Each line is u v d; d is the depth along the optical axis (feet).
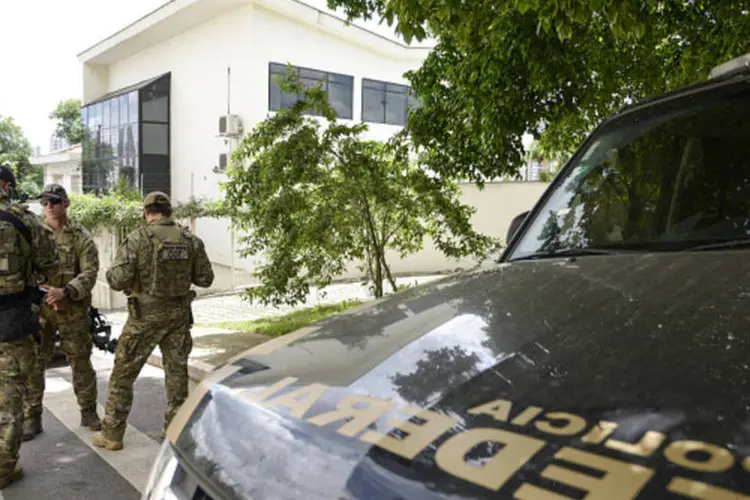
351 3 22.45
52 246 12.65
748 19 18.58
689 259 5.09
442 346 3.92
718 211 6.15
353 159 25.62
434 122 23.45
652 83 22.53
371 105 72.18
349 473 2.88
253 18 62.64
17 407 12.38
